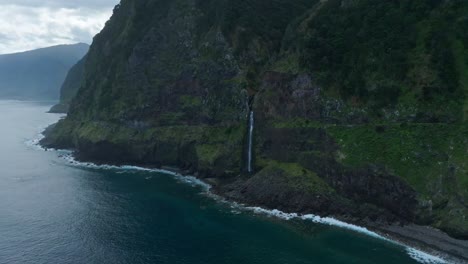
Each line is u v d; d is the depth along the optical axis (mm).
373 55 101375
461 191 78562
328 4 120562
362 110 98312
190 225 89875
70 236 84062
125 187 117000
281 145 109812
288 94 112062
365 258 74000
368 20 107500
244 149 118625
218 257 75625
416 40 98000
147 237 84062
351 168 92750
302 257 75188
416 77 94062
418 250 75750
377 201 89062
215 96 130500
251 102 122375
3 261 73500
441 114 88875
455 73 90812
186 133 134375
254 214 95438
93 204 102875
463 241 75312
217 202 103938
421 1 101062
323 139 101125
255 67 128875
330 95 104375
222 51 132375
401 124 91500
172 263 73562
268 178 105500
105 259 74875
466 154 81625
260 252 77312
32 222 91000
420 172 84938
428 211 81562
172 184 119750
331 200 94438
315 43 111438
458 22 94750
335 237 82625
